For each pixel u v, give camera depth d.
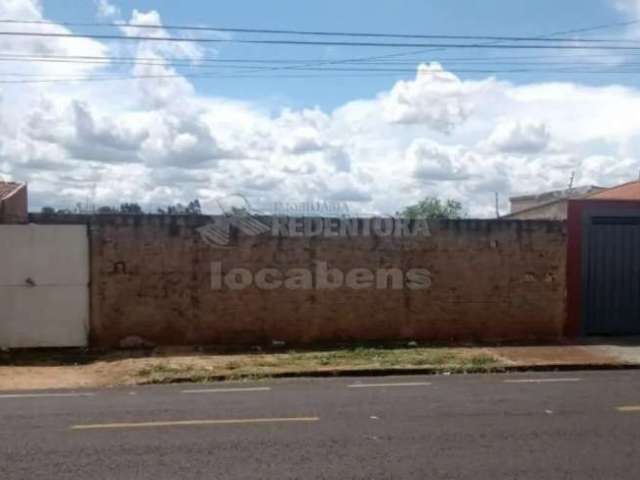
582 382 11.41
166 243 15.00
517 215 24.22
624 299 16.59
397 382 11.57
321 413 8.80
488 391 10.49
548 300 16.33
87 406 9.42
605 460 6.63
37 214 14.79
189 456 6.78
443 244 15.95
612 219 16.52
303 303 15.48
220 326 15.21
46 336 14.59
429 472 6.25
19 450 7.02
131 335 14.91
